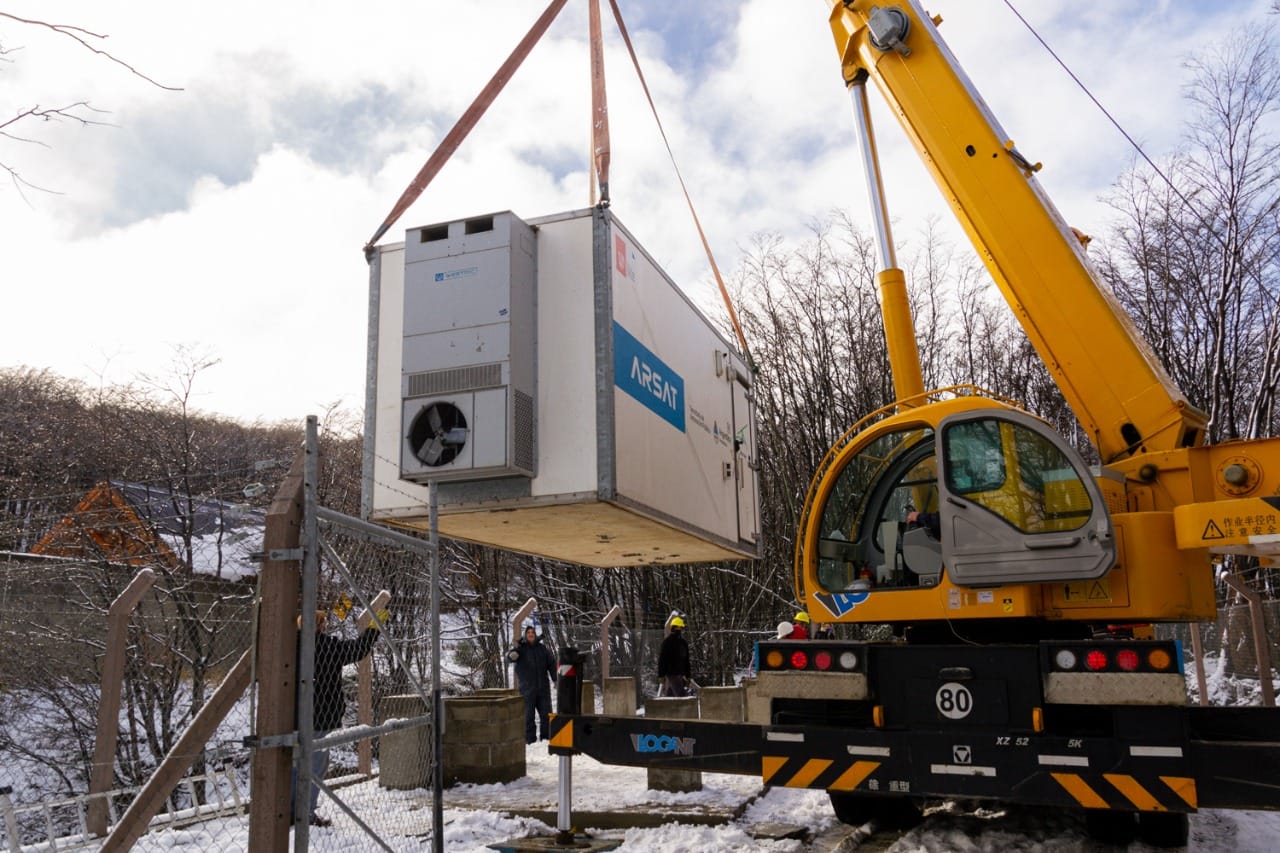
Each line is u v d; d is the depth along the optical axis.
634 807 7.26
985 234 6.94
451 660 21.92
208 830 6.85
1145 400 6.23
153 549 15.74
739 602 25.97
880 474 6.83
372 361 7.11
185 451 17.94
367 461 6.95
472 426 6.35
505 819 6.98
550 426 6.54
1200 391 24.03
